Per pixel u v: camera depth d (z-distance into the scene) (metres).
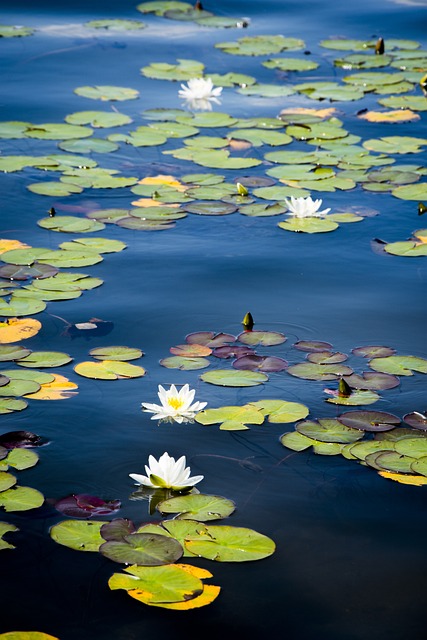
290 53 9.41
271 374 3.71
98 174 6.14
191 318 4.25
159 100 7.88
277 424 3.35
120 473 3.04
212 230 5.36
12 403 3.43
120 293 4.50
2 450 3.14
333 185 6.05
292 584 2.52
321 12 11.12
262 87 8.34
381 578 2.57
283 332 4.12
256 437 3.26
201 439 3.25
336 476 3.04
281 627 2.37
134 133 7.00
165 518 2.79
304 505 2.89
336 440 3.23
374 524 2.80
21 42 9.47
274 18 10.85
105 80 8.38
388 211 5.69
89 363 3.77
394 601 2.48
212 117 7.47
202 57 9.20
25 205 5.61
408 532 2.77
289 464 3.11
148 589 2.46
